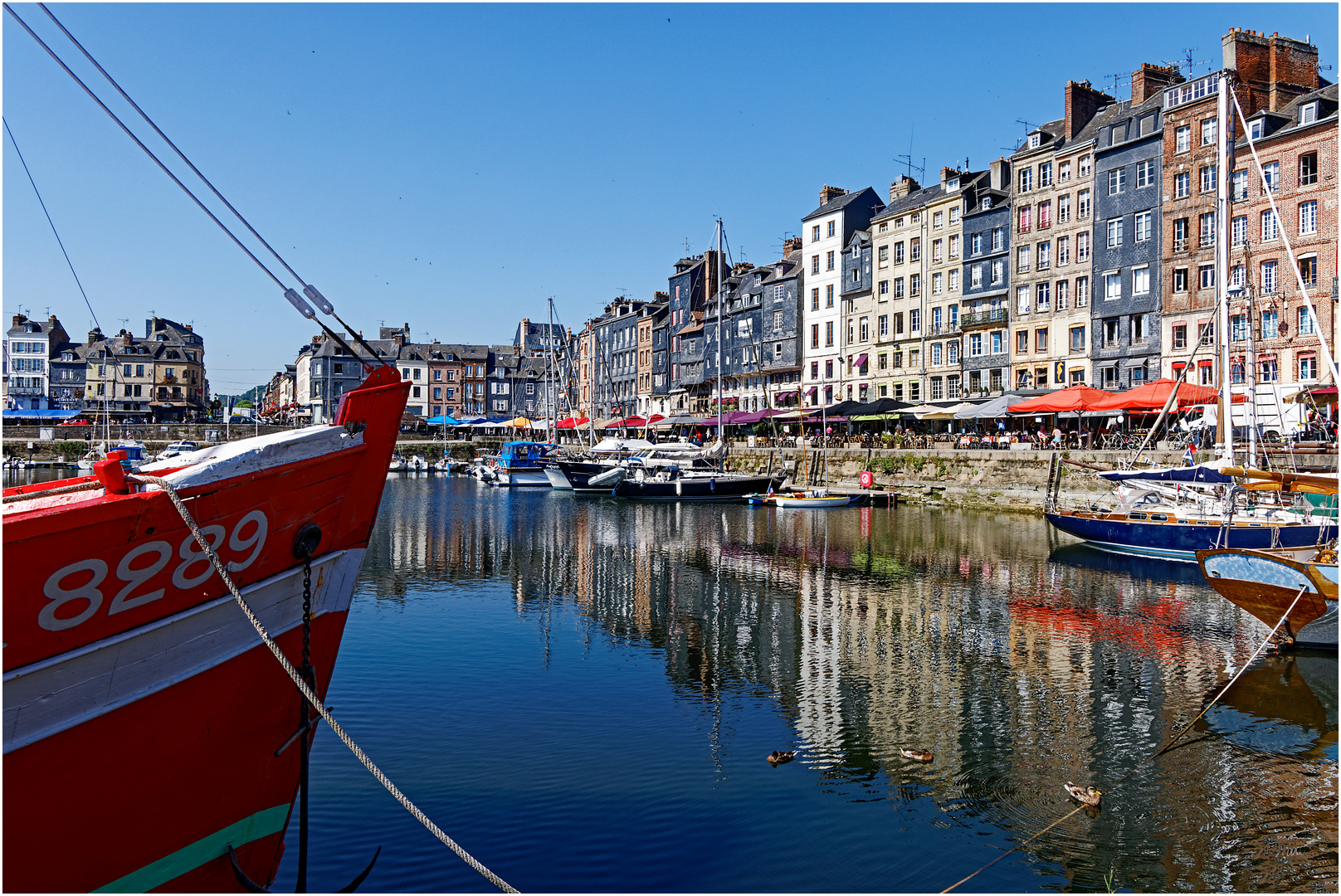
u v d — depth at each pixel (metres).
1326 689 13.45
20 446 76.50
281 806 6.84
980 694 13.27
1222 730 11.71
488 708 12.41
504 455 65.88
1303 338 40.25
